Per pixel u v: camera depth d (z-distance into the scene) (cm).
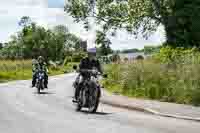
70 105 1838
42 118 1377
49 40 12019
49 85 3597
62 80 4712
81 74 1594
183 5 4025
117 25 4731
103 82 2980
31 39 11781
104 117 1414
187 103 1820
